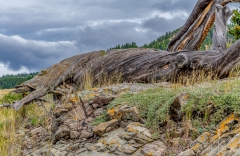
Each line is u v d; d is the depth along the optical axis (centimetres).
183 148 441
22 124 988
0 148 710
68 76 1216
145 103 600
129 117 585
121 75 1067
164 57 1002
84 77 1127
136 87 820
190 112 491
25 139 809
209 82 685
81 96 751
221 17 1124
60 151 588
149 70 1017
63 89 1200
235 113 428
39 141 777
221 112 453
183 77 906
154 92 682
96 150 520
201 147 409
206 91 521
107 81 1076
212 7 1173
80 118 686
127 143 496
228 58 820
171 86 784
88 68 1156
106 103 719
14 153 700
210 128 441
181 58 916
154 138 490
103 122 628
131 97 670
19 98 1495
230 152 339
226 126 420
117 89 792
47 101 1225
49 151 610
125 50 1142
